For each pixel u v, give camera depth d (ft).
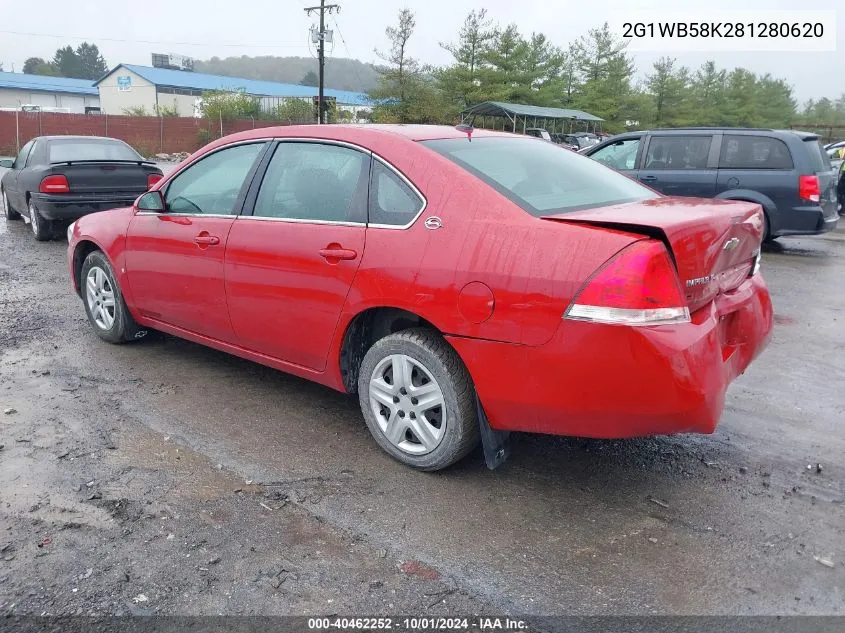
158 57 269.44
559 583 8.56
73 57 514.68
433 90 143.64
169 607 8.08
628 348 8.71
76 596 8.23
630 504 10.38
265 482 10.87
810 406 14.25
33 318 19.72
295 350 12.59
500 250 9.61
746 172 31.50
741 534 9.62
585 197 11.16
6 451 11.69
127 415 13.26
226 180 13.78
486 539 9.45
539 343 9.27
